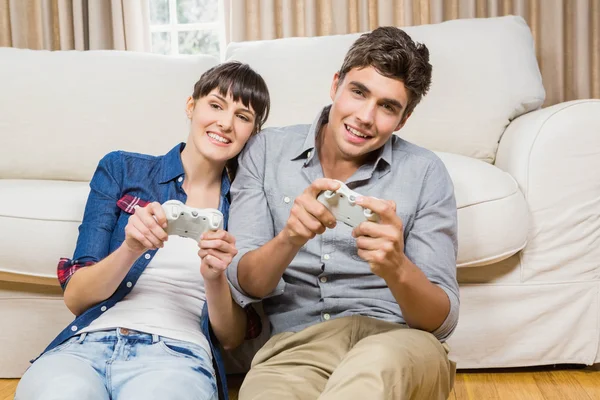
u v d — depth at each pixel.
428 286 1.12
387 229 1.04
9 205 1.64
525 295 1.71
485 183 1.65
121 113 2.11
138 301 1.26
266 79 2.16
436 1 2.63
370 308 1.27
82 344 1.16
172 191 1.41
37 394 1.02
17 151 2.08
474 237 1.62
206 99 1.38
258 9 2.74
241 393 1.13
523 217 1.65
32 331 1.70
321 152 1.34
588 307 1.71
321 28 2.74
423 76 1.22
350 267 1.28
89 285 1.21
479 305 1.70
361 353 0.97
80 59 2.17
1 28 2.83
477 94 2.07
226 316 1.26
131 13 2.75
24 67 2.13
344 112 1.22
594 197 1.70
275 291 1.27
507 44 2.12
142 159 1.44
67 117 2.09
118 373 1.12
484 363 1.71
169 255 1.33
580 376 1.72
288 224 1.11
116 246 1.34
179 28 2.97
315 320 1.29
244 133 1.38
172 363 1.14
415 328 1.17
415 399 1.01
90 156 2.09
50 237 1.62
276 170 1.35
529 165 1.71
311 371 1.16
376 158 1.30
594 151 1.70
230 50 2.28
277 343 1.23
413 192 1.29
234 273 1.24
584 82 2.62
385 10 2.66
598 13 2.63
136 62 2.18
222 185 1.45
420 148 1.35
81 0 2.75
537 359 1.71
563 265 1.71
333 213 1.08
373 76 1.19
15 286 1.70
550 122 1.72
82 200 1.67
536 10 2.65
